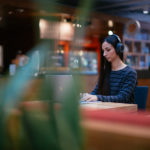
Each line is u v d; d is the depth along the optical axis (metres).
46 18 0.32
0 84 0.26
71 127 0.25
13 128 0.26
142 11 8.69
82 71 0.29
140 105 2.72
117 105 2.11
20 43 8.88
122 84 2.65
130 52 9.78
